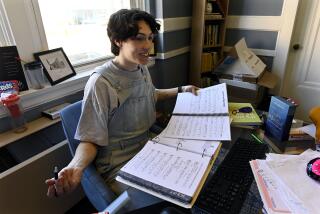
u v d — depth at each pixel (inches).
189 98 45.5
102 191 30.8
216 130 35.2
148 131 45.9
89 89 36.0
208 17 80.0
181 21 78.8
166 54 75.8
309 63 83.1
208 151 30.6
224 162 31.2
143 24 35.3
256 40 86.7
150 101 45.0
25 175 40.1
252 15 84.0
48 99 48.8
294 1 73.8
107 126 37.5
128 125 40.9
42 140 47.0
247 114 40.8
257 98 75.2
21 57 45.2
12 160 42.1
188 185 24.8
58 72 50.2
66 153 46.0
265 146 34.4
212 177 28.5
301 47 82.6
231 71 76.5
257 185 25.0
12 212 39.6
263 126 39.6
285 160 27.0
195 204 24.7
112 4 63.8
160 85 81.0
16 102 41.4
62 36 54.0
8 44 43.3
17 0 42.6
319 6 75.0
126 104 39.8
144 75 43.2
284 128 34.7
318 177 23.7
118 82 38.1
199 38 81.0
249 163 29.2
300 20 79.6
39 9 46.4
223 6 83.7
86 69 59.2
